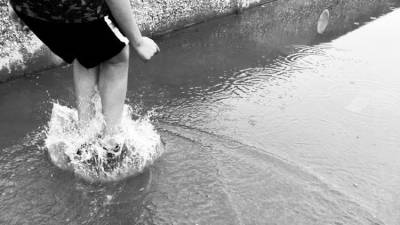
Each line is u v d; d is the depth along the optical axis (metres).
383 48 4.31
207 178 2.19
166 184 2.12
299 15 5.55
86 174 2.14
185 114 2.83
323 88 3.30
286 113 2.89
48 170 2.20
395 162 2.40
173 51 3.95
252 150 2.45
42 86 3.12
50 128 2.49
